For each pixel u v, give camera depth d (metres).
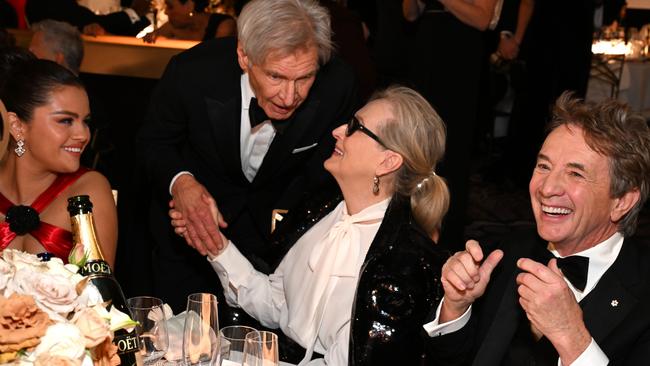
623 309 1.96
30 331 1.35
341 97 3.01
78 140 2.47
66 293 1.43
